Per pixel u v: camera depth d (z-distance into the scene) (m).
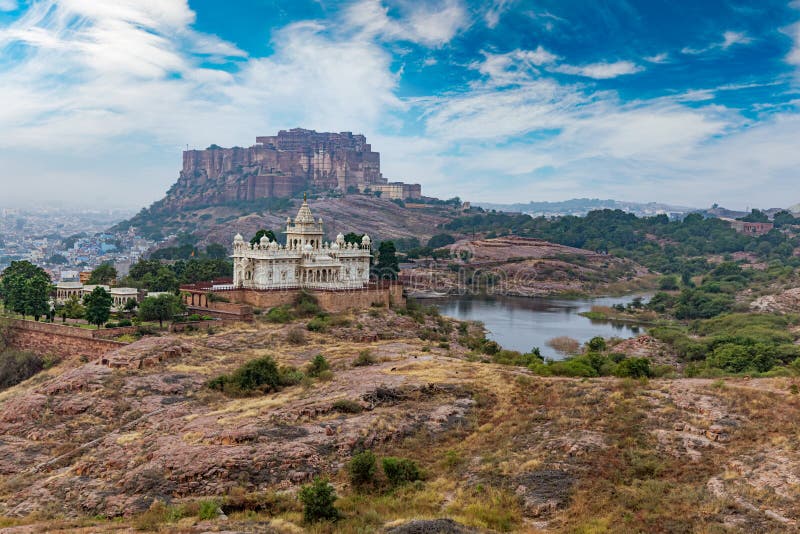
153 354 107.31
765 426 62.56
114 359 104.31
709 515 49.88
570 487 56.62
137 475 64.56
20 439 83.25
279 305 159.50
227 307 149.62
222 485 61.97
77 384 95.88
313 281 174.75
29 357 133.00
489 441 68.94
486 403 79.62
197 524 53.38
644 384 77.12
